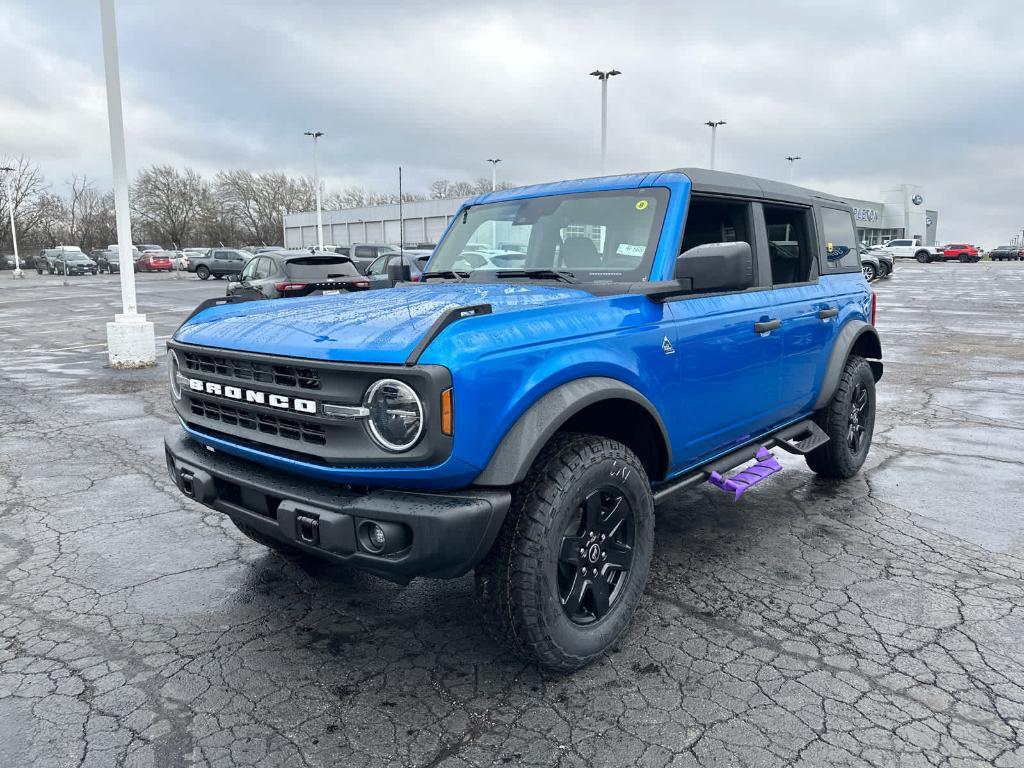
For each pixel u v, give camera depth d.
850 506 4.94
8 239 77.56
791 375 4.43
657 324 3.32
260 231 98.44
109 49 10.55
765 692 2.87
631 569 3.15
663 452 3.41
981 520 4.67
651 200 3.65
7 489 5.43
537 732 2.64
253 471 2.98
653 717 2.72
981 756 2.49
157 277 45.25
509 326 2.70
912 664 3.05
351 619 3.51
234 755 2.54
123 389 9.42
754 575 3.90
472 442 2.50
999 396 8.60
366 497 2.58
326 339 2.71
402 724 2.70
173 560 4.18
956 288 28.73
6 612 3.58
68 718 2.76
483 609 2.80
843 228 5.40
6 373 10.72
